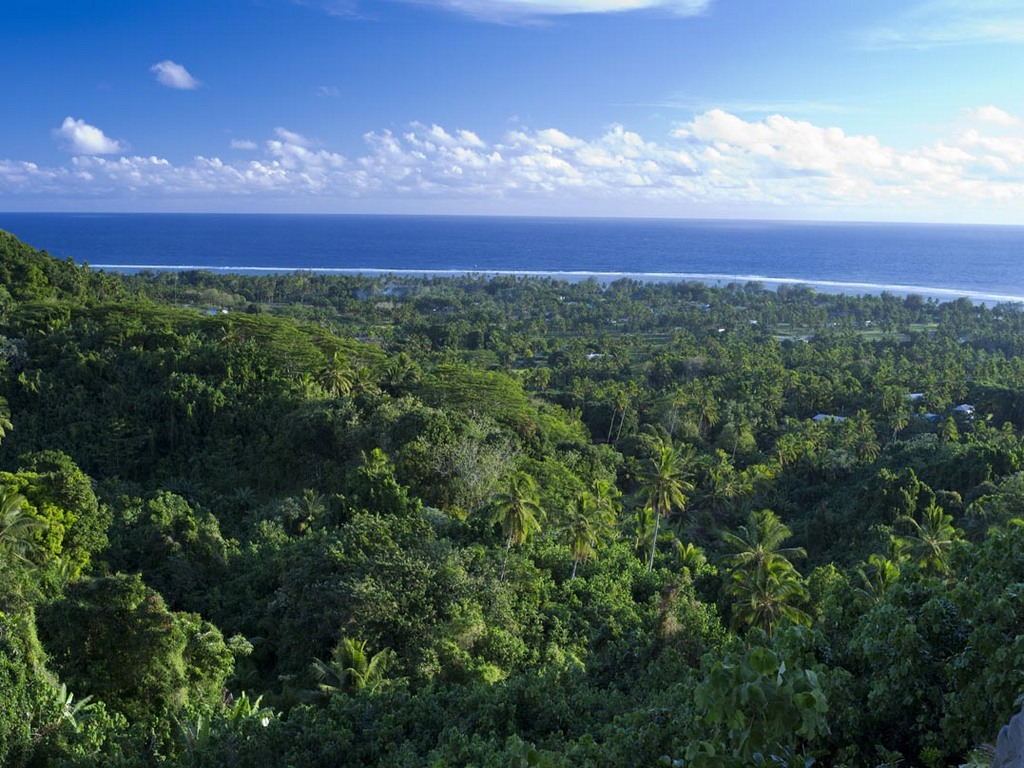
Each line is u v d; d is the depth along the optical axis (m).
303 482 74.56
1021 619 13.93
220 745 24.17
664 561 60.84
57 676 29.47
